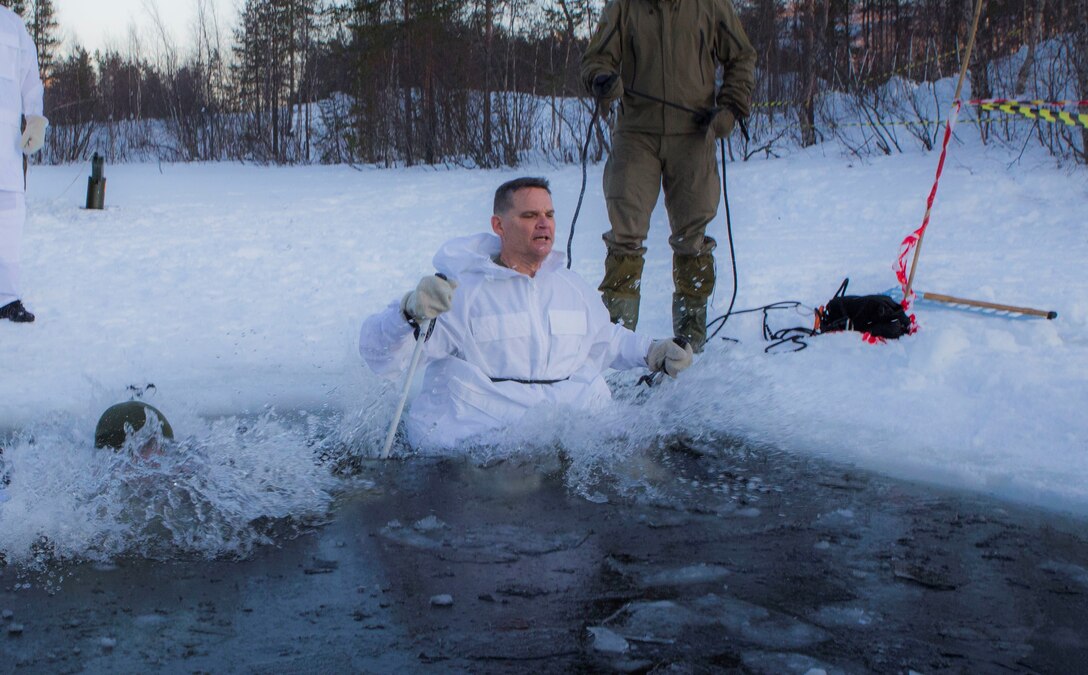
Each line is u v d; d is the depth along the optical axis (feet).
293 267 30.45
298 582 8.61
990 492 11.00
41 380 16.84
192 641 7.51
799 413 14.05
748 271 27.07
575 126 73.31
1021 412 13.74
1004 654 7.25
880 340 18.39
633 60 17.26
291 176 72.79
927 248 29.35
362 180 65.10
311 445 12.68
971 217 34.06
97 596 8.35
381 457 12.35
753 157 56.54
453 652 7.29
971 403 14.37
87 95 115.55
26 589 8.50
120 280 28.19
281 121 112.68
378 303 24.57
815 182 42.86
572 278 13.57
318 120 111.65
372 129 88.43
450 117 79.00
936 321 19.54
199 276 28.86
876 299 18.67
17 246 22.20
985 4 51.34
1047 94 46.34
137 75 119.85
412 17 81.25
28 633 7.66
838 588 8.40
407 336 12.55
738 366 16.34
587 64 17.31
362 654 7.27
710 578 8.61
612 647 7.33
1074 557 9.11
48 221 41.09
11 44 21.62
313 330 21.38
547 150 72.54
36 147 22.06
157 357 18.80
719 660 7.13
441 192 53.67
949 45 60.85
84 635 7.63
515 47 78.33
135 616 7.95
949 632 7.59
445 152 79.30
